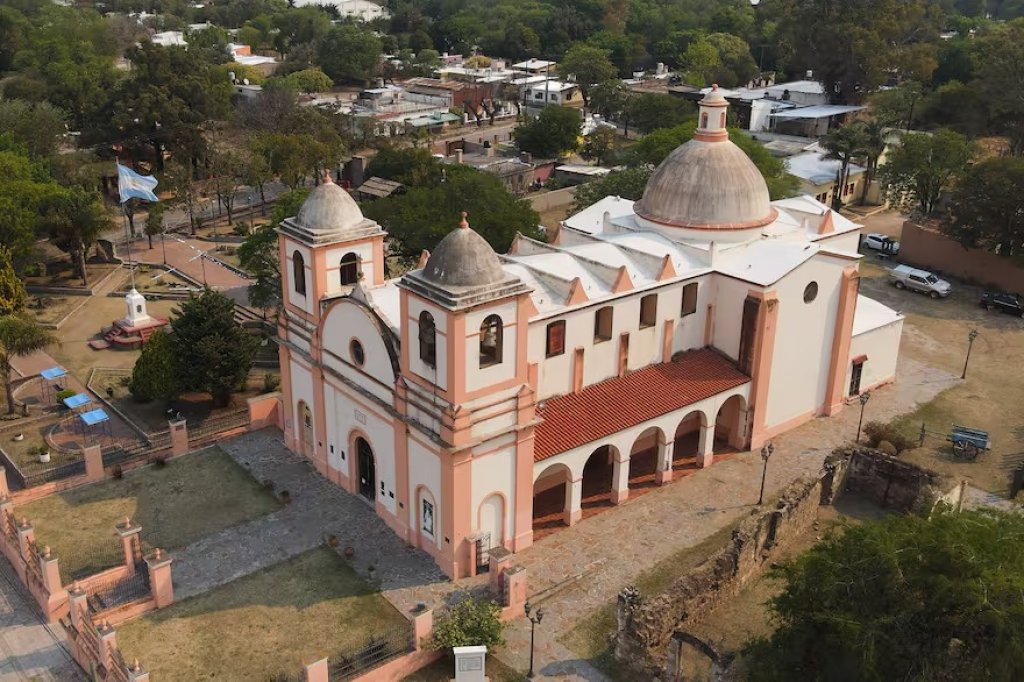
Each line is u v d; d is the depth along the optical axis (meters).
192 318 57.81
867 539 31.62
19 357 67.12
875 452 48.38
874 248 88.69
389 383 42.09
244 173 104.06
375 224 48.22
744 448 53.06
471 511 40.78
